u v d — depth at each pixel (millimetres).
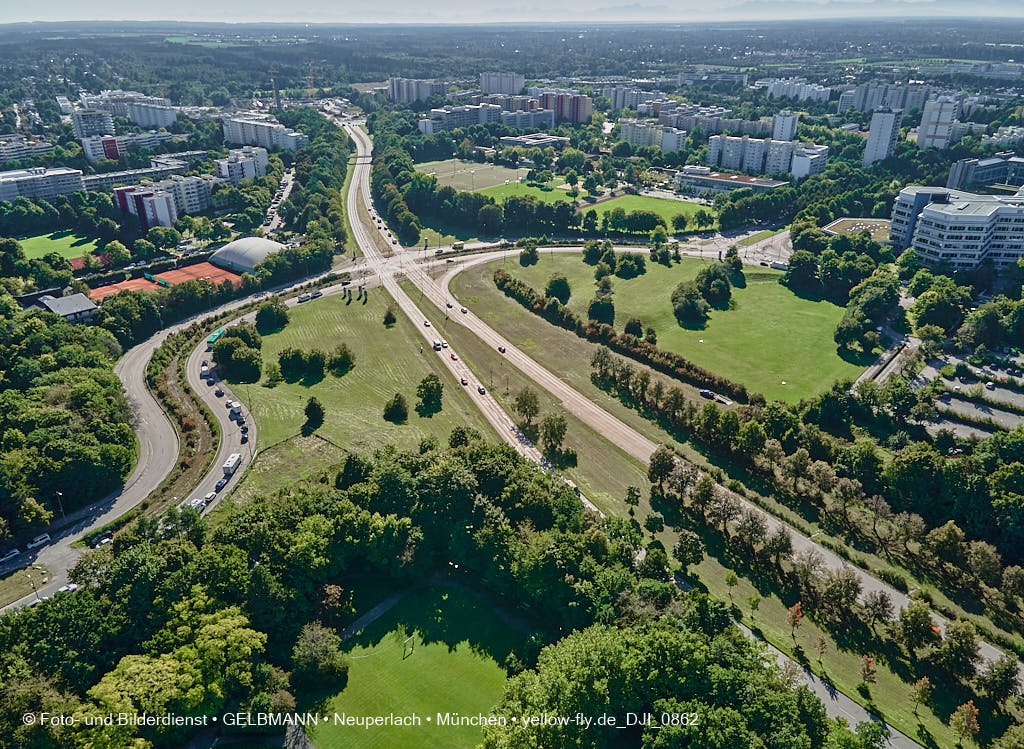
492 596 197250
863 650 181000
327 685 168250
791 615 189375
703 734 141875
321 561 186250
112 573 173375
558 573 184500
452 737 156625
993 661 173500
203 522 197375
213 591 174250
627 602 176375
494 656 177375
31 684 147125
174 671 153750
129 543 189625
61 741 139375
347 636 181875
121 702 146000
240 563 178125
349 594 194500
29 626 160250
